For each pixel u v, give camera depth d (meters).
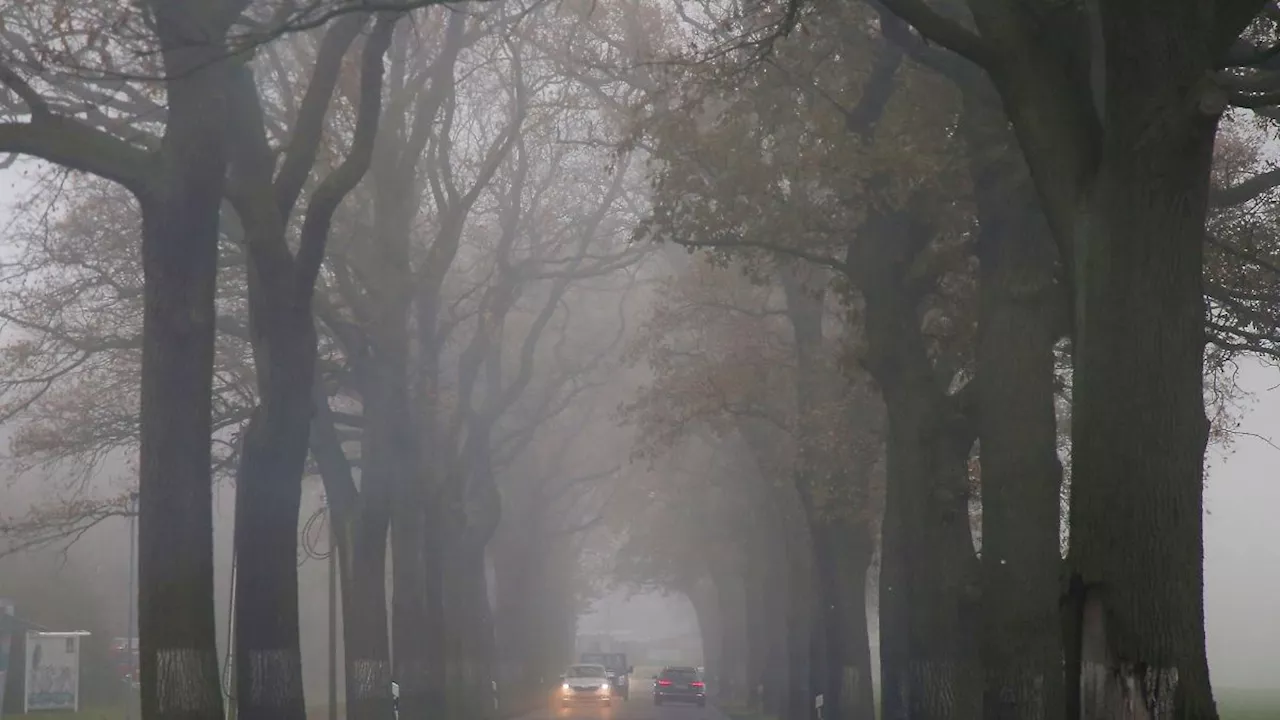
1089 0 39.56
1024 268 48.84
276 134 71.81
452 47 75.12
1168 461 28.48
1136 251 29.36
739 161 57.97
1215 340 62.16
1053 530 47.69
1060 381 64.56
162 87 51.06
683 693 184.88
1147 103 29.47
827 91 58.28
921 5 33.72
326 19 38.66
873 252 57.56
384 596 76.94
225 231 70.31
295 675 49.16
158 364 41.53
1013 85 33.22
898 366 56.78
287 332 49.75
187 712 39.81
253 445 49.72
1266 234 62.53
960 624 54.44
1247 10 30.59
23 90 40.00
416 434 80.44
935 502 55.22
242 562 49.34
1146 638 27.80
